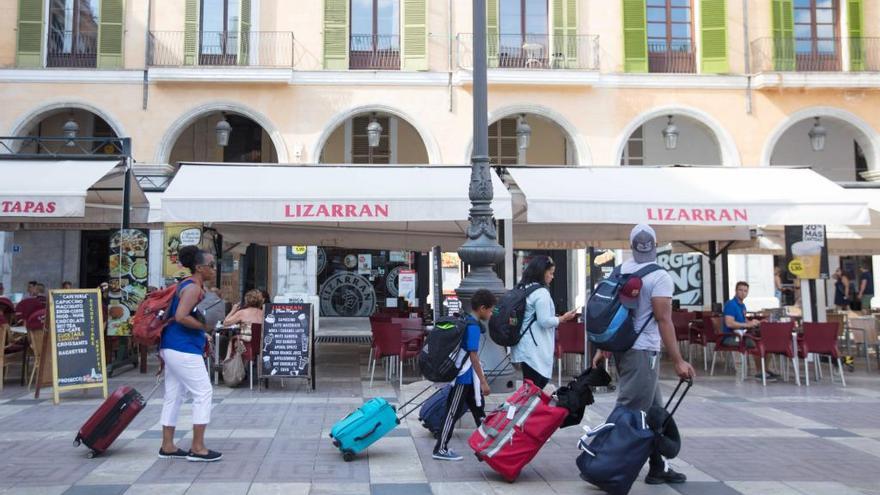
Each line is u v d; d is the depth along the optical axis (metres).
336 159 20.56
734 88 18.81
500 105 18.36
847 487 4.99
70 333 8.61
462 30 18.52
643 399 4.87
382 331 9.91
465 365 5.78
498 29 18.53
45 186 10.14
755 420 7.55
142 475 5.22
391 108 18.17
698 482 5.11
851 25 18.91
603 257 14.92
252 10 18.19
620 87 18.64
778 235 14.89
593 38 18.69
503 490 4.92
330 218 10.11
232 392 9.36
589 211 10.32
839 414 7.93
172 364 5.59
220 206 10.03
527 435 5.07
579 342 9.98
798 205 10.70
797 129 21.00
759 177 11.84
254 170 11.33
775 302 19.17
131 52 17.92
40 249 19.92
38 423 7.24
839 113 18.81
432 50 18.44
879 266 20.36
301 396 9.04
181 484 4.98
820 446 6.31
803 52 19.05
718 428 7.12
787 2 18.95
